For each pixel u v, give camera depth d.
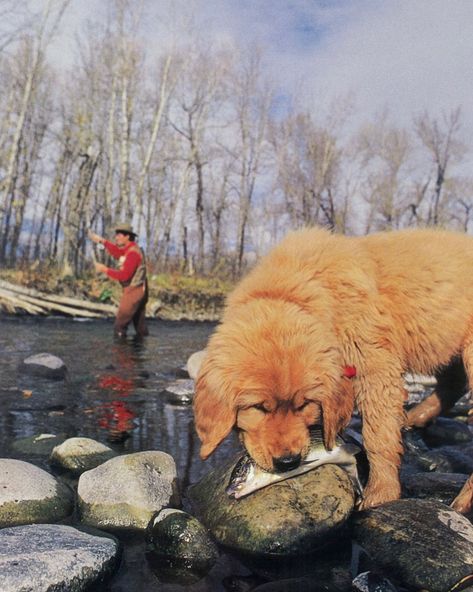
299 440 0.67
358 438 0.98
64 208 8.95
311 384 0.66
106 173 8.09
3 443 0.97
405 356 0.79
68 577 0.51
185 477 0.83
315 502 0.68
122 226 2.68
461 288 0.79
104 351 2.18
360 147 10.06
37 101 8.55
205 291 4.77
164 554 0.62
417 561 0.59
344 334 0.75
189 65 8.28
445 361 0.81
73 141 8.23
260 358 0.65
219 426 0.66
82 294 4.15
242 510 0.68
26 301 3.54
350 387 0.73
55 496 0.72
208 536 0.64
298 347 0.66
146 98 8.14
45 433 1.02
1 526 0.65
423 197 10.39
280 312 0.69
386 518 0.67
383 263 0.80
